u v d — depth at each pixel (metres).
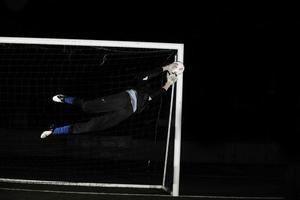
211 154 38.62
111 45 22.98
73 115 40.25
